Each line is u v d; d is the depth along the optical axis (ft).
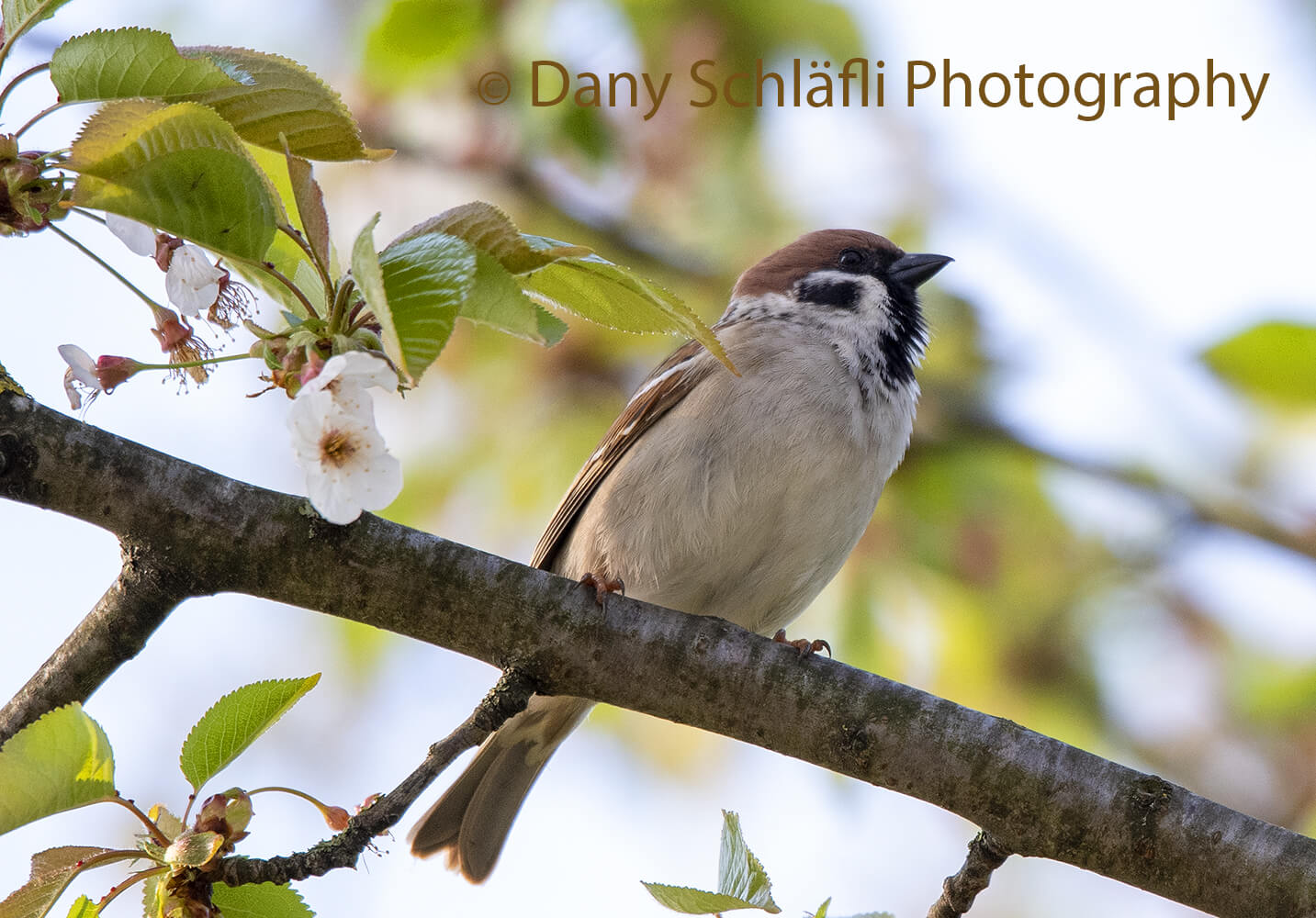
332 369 14.21
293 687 16.66
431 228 14.98
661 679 20.35
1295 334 34.50
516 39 34.86
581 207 37.50
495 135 36.04
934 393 38.65
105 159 14.80
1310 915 18.80
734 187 38.11
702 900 17.29
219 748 16.72
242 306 18.26
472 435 37.52
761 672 20.39
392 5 33.91
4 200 16.51
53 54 15.85
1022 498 38.47
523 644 19.92
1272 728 39.29
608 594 20.43
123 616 18.62
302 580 19.10
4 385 18.26
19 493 18.15
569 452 37.50
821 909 18.17
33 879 16.02
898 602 37.76
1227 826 19.36
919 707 20.31
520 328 14.24
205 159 15.05
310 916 16.92
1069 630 38.29
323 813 17.75
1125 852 19.53
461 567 19.72
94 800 15.97
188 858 15.92
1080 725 38.37
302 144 16.63
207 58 16.02
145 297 17.80
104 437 18.48
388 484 14.23
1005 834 19.93
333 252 16.97
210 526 18.62
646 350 37.88
